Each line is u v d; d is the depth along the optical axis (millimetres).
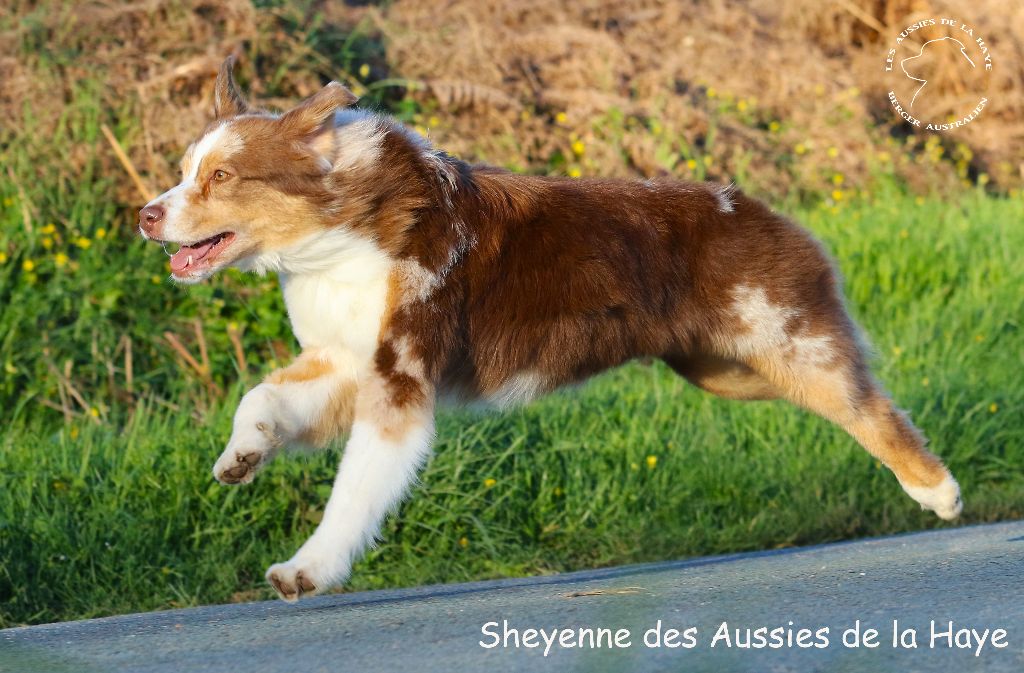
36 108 10570
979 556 5363
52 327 9211
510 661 3863
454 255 5363
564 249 5555
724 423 8281
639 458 7719
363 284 5309
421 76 12469
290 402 5336
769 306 5891
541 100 12758
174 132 10570
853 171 13781
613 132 12469
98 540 6523
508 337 5512
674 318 5828
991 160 15359
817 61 15102
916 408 8656
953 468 8250
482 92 12180
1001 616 4066
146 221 5176
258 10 11719
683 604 4629
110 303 9328
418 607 5055
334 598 5762
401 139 5430
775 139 13828
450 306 5344
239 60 11266
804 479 7777
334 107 5223
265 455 5176
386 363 5238
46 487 6887
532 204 5574
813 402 6035
